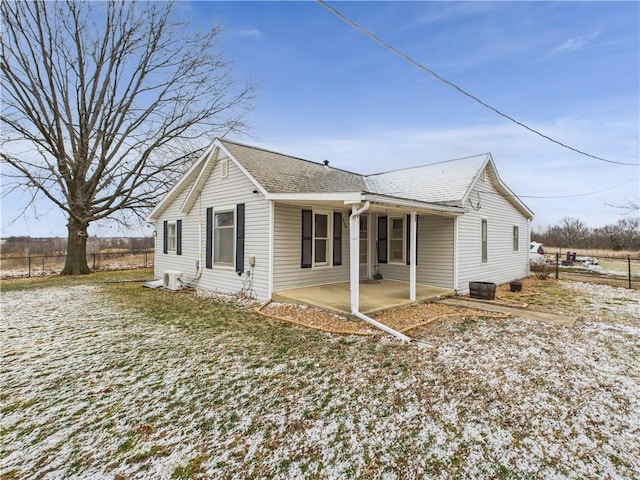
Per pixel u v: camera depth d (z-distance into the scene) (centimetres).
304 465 245
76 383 379
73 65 1513
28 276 1509
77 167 1524
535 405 329
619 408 324
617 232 3122
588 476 232
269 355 465
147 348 496
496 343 512
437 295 834
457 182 991
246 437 279
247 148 1070
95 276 1487
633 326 612
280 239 844
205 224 1060
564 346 499
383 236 1084
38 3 1388
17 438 277
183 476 233
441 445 267
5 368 421
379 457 254
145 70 1620
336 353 471
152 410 321
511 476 233
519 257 1364
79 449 263
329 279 980
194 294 977
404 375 397
